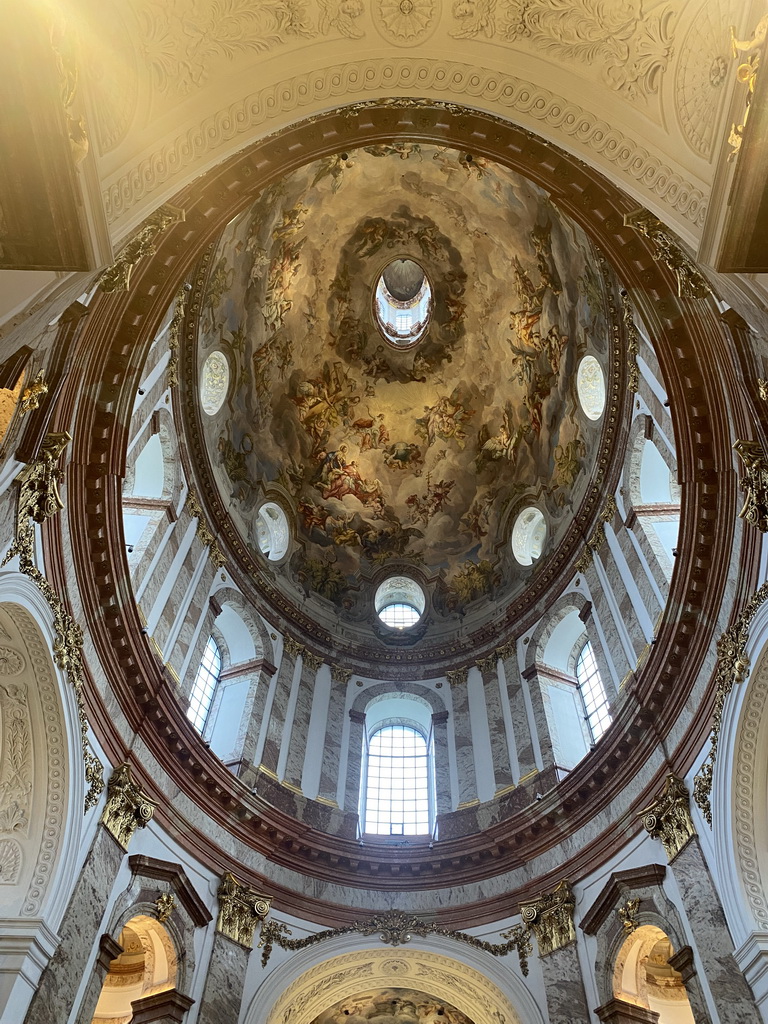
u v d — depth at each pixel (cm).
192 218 1568
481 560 2845
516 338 2758
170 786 1731
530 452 2770
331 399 2986
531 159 1483
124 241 873
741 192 714
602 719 2117
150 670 1686
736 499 1442
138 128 809
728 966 1298
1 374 956
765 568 1328
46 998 1218
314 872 1994
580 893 1748
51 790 1349
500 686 2417
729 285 925
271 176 1554
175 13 817
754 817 1345
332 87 950
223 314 2445
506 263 2719
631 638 1923
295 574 2775
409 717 2586
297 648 2525
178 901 1616
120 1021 1759
